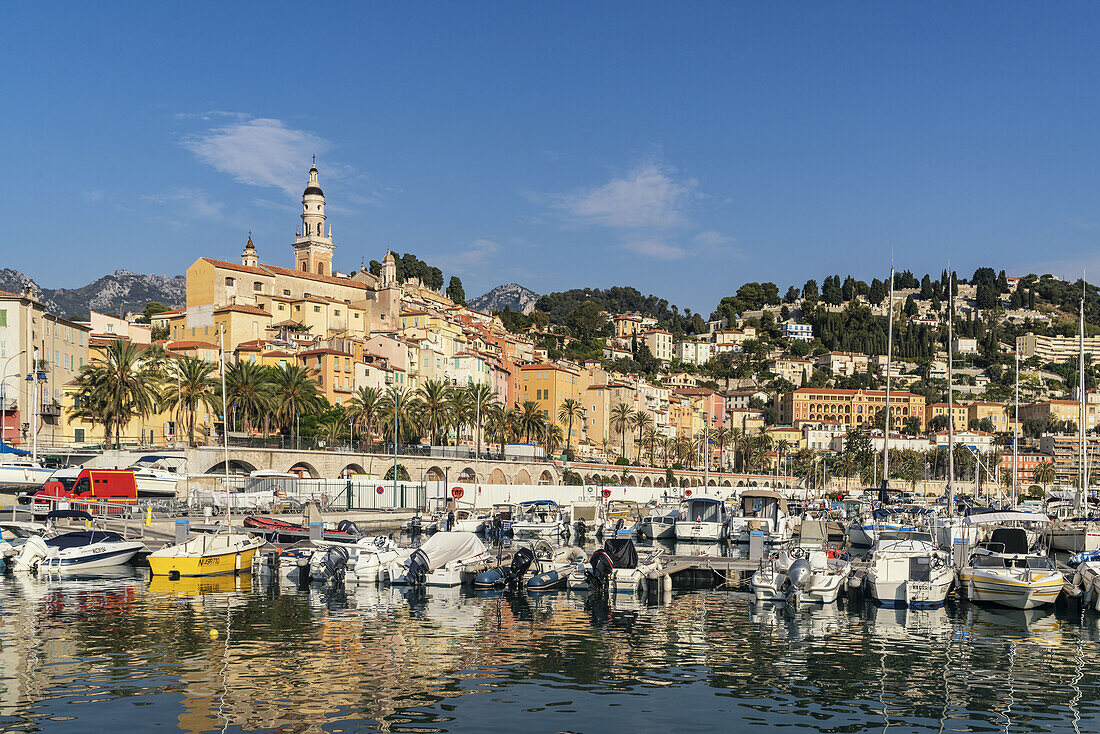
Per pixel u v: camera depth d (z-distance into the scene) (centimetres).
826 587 4656
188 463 10006
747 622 4172
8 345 10575
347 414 12925
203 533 6172
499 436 16525
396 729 2544
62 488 7956
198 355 13675
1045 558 4725
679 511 9344
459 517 8669
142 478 9138
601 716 2673
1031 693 2980
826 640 3762
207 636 3712
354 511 9225
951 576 4700
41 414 10969
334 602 4666
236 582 5334
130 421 11988
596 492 12800
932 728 2627
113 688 2902
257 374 11419
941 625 4109
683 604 4703
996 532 5381
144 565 5909
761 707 2792
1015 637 3844
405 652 3462
